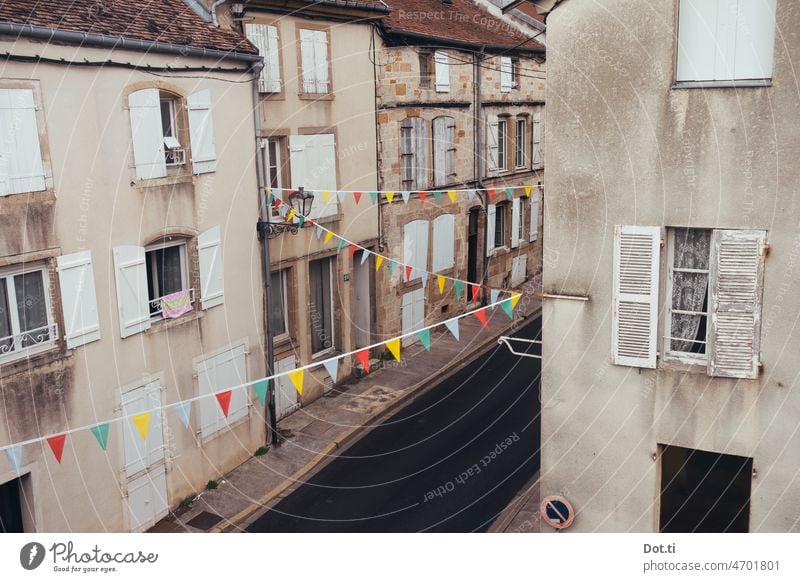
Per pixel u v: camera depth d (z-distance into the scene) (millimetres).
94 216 11812
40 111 10922
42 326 11211
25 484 11000
